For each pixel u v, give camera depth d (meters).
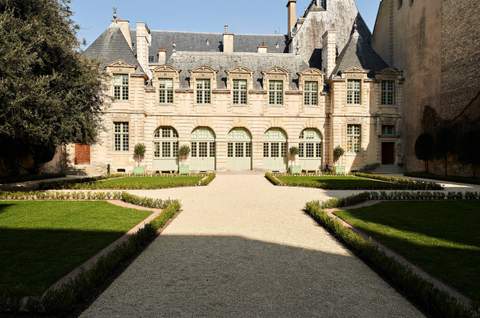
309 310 5.08
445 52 28.95
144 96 33.66
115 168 33.06
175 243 8.51
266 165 35.56
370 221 10.73
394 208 13.15
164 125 34.50
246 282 6.10
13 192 16.38
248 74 35.00
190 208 13.40
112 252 6.84
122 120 32.97
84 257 7.09
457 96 27.58
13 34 14.30
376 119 35.12
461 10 27.09
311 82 35.72
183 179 24.91
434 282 5.91
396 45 37.06
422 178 28.27
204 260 7.27
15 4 15.88
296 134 35.34
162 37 42.38
